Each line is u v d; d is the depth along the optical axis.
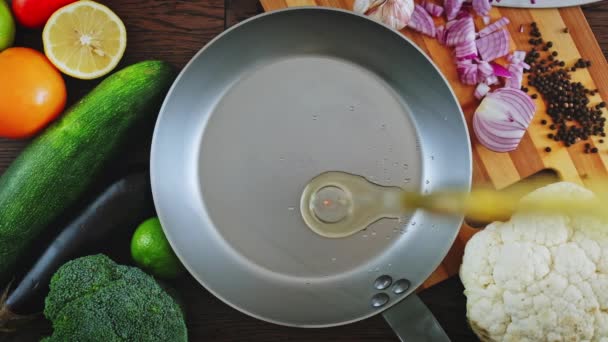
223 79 0.46
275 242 0.45
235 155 0.46
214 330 0.46
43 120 0.44
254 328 0.46
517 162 0.46
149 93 0.43
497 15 0.47
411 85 0.46
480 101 0.46
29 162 0.42
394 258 0.45
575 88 0.46
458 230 0.43
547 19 0.47
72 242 0.42
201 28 0.48
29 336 0.45
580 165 0.46
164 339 0.41
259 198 0.46
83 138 0.42
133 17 0.47
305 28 0.45
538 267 0.41
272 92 0.46
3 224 0.42
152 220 0.43
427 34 0.46
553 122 0.46
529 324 0.42
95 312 0.40
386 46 0.45
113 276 0.41
